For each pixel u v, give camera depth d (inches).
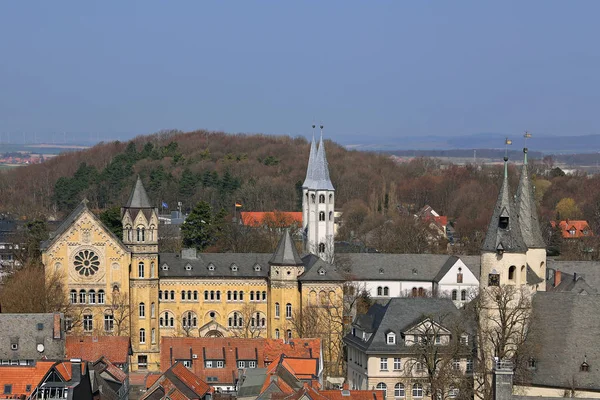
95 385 7199.8
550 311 7268.7
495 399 5753.0
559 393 6879.9
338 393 7022.6
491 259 7401.6
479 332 7347.4
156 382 7337.6
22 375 6766.7
